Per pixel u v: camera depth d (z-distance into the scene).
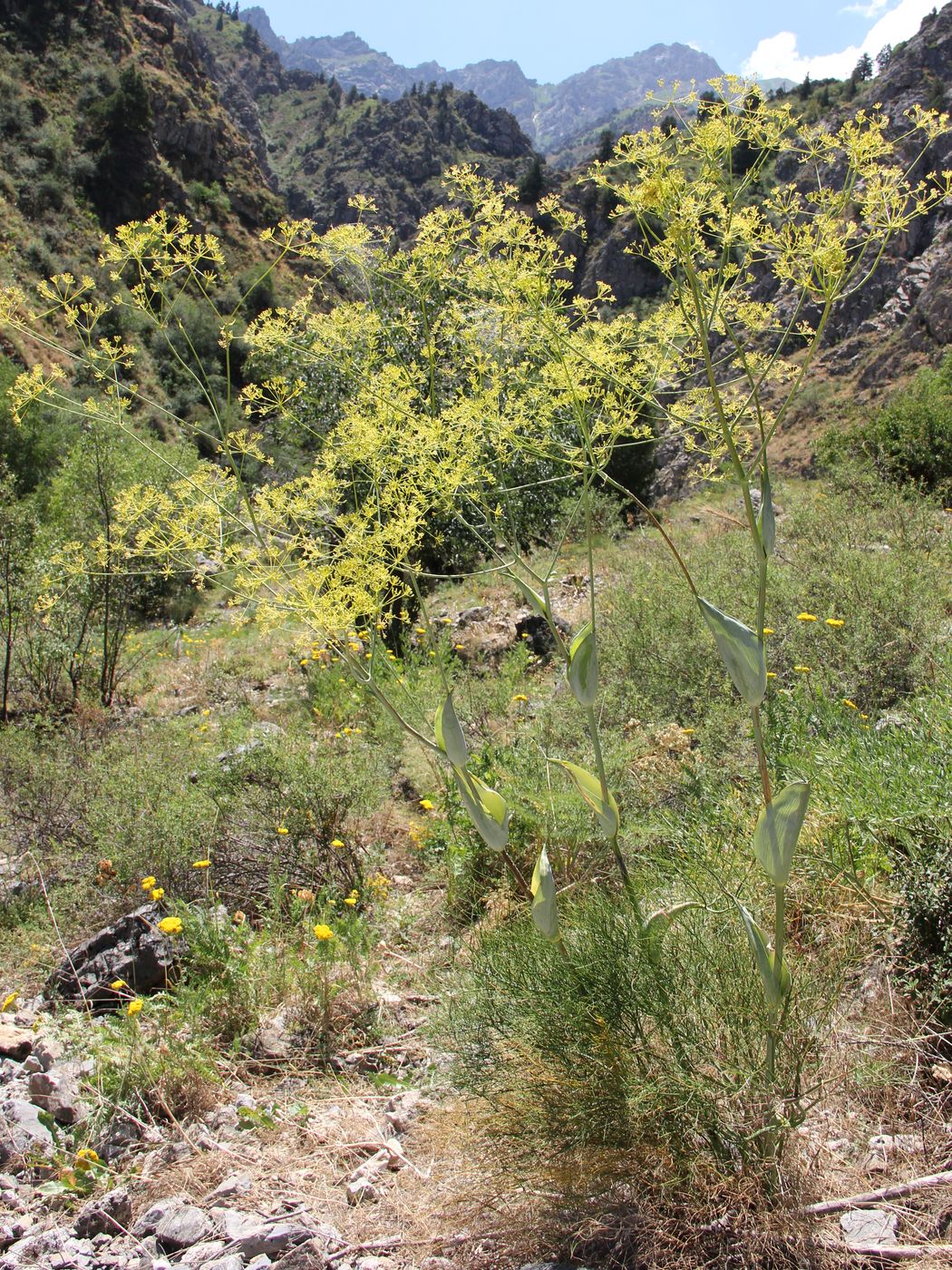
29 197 59.31
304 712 7.17
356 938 3.60
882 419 14.73
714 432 2.36
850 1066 2.17
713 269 2.12
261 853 4.58
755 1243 1.87
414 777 5.07
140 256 3.09
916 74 58.72
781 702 4.06
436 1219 2.24
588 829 3.58
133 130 70.00
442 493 2.58
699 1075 2.02
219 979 3.44
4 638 9.73
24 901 4.63
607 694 4.95
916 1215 1.91
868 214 1.80
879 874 2.83
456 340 3.15
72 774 5.82
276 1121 2.76
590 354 2.42
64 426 23.36
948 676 3.55
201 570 2.77
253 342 3.29
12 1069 3.17
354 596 2.46
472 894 3.88
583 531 10.55
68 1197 2.54
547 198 2.45
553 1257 2.05
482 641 7.93
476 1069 2.22
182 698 9.31
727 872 2.76
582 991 2.14
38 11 75.56
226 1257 2.16
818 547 6.48
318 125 189.88
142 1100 2.83
